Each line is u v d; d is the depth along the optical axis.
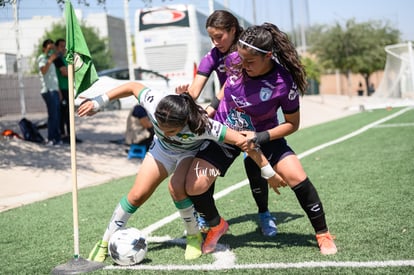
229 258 3.51
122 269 3.37
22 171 7.77
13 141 9.48
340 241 3.74
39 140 9.97
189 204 3.53
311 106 22.52
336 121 16.36
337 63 37.94
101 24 39.47
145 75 15.48
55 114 9.80
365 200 5.04
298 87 3.44
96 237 4.33
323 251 3.47
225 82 3.80
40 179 7.51
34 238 4.41
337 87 49.47
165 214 5.11
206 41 17.11
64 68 10.10
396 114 16.38
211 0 12.80
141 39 16.45
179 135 3.31
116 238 3.46
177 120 3.16
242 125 3.59
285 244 3.80
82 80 3.53
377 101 22.34
